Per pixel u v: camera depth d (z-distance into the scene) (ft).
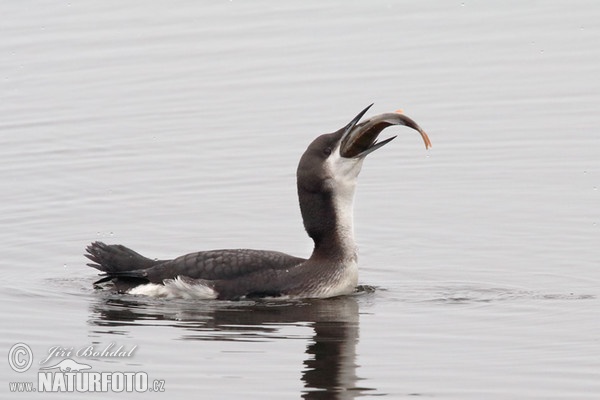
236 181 60.44
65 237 54.44
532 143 63.00
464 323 43.78
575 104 66.85
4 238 54.29
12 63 75.05
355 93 69.00
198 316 44.68
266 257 47.03
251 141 64.54
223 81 71.67
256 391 38.11
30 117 68.59
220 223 55.77
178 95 70.33
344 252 46.75
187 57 74.95
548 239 52.60
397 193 58.75
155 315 44.83
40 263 51.52
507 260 50.62
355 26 77.36
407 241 53.16
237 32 77.61
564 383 38.37
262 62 73.56
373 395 37.68
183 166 62.23
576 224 53.98
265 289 46.19
